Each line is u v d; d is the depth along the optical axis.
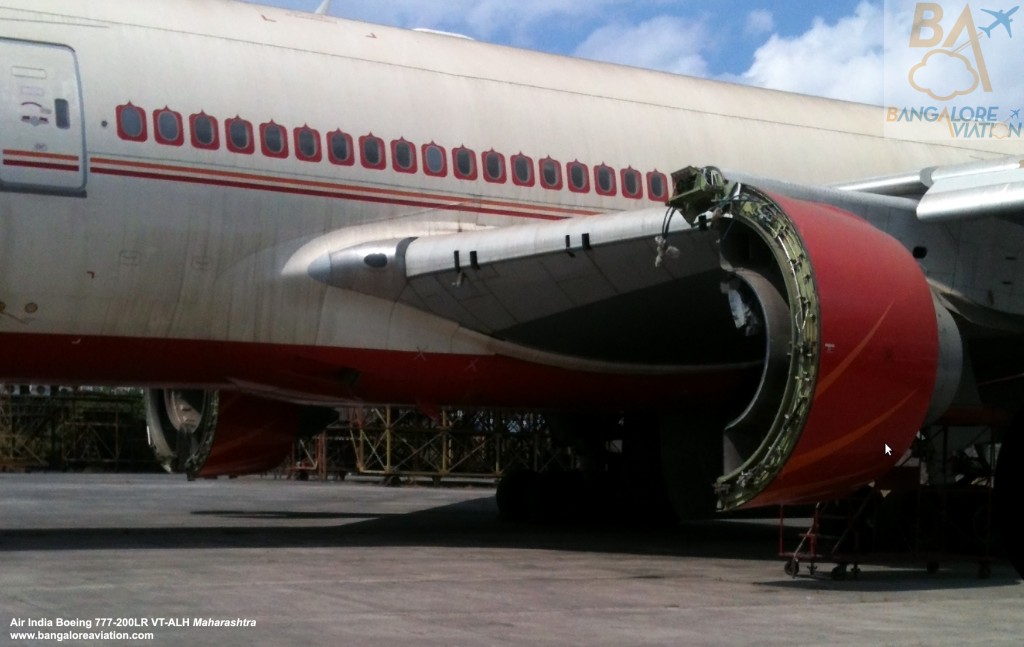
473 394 15.01
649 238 12.08
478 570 11.06
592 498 18.33
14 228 12.28
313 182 13.82
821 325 10.20
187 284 13.17
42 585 9.41
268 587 9.41
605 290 13.14
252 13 14.44
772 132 18.20
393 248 13.85
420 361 14.39
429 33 16.20
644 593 9.65
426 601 8.82
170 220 13.00
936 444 12.74
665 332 14.23
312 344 13.91
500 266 13.18
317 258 13.77
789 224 10.56
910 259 11.27
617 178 16.28
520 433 30.97
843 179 18.56
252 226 13.46
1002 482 11.48
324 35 14.72
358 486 31.81
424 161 14.66
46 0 12.93
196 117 13.23
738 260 11.27
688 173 11.16
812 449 10.33
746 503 10.61
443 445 32.75
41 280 12.50
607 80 17.08
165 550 12.34
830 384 10.25
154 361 13.51
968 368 12.86
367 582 9.88
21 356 12.90
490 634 7.41
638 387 15.50
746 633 7.71
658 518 18.44
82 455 44.41
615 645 7.15
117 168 12.73
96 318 12.93
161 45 13.33
